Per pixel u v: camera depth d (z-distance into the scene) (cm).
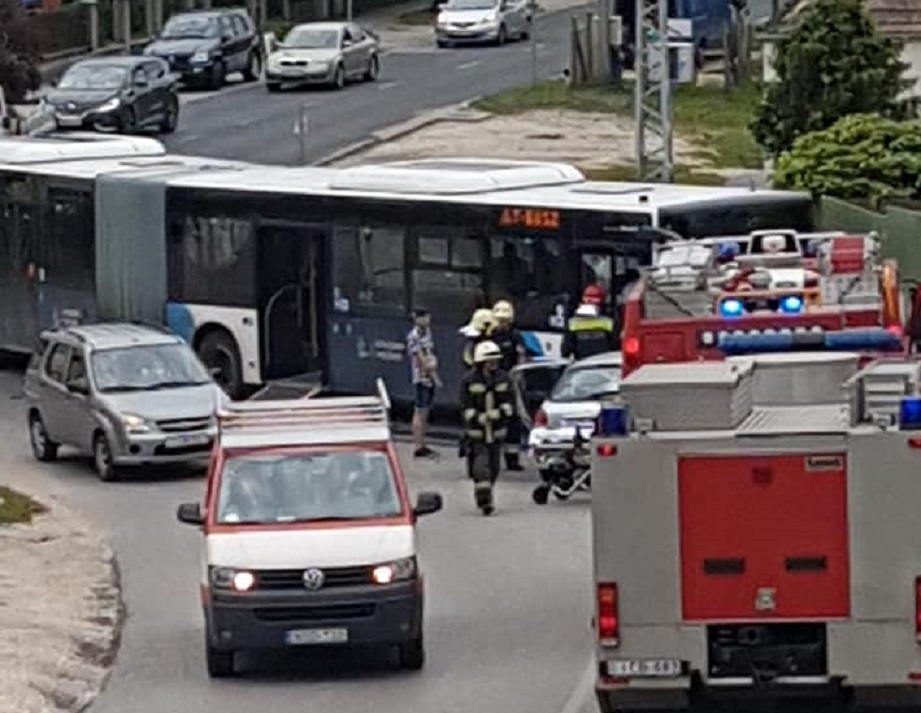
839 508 1839
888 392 1862
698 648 1855
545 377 3428
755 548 1848
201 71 7694
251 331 3991
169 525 3145
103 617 2548
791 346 2259
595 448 1859
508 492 3278
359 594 2205
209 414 3500
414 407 3578
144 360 3588
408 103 7131
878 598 1836
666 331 2284
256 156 6112
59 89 6625
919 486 1827
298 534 2245
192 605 2631
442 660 2309
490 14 8612
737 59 7231
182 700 2177
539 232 3528
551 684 2186
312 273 3906
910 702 1848
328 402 2481
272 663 2325
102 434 3500
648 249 3409
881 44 4844
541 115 6744
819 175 4353
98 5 8519
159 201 4109
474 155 6000
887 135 4403
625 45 7294
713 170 5672
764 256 2384
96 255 4241
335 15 9869
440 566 2781
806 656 1853
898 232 3981
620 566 1859
